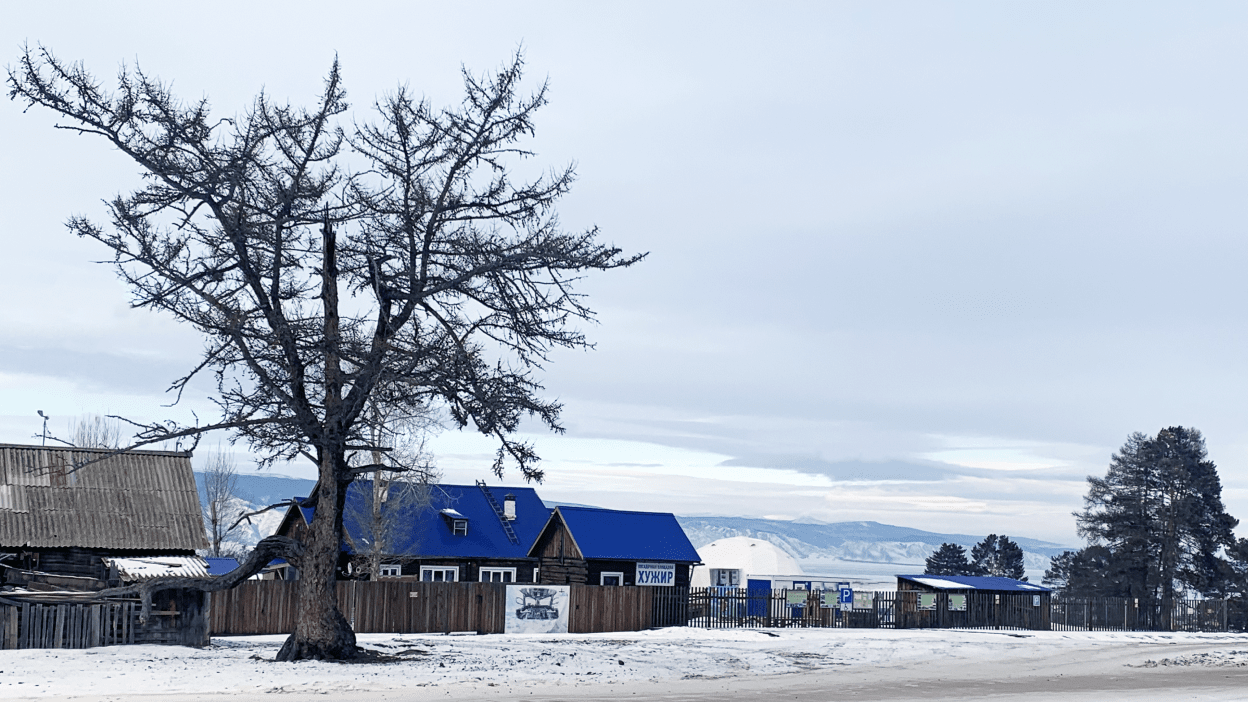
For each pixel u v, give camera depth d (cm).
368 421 3106
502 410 3017
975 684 2866
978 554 13138
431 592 4447
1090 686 2855
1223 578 7969
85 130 2817
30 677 2430
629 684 2656
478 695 2342
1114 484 8500
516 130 3078
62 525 3662
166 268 2877
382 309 2998
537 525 6906
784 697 2433
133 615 3309
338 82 2989
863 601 5541
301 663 2861
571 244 3044
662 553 6531
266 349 2956
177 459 4106
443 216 3055
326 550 3044
